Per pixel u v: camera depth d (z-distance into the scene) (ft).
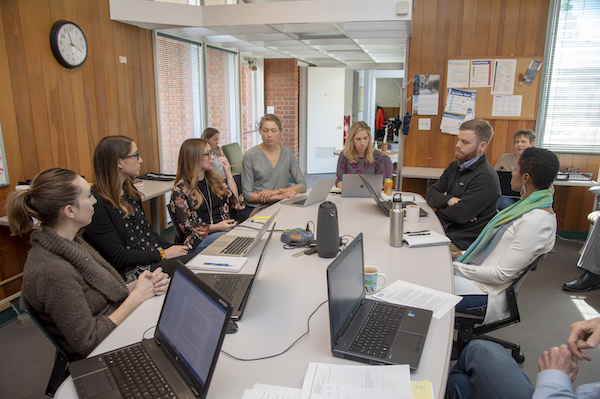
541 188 5.99
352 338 3.77
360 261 4.52
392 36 14.26
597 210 12.17
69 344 4.39
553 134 14.23
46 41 9.74
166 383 3.18
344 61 25.80
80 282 4.66
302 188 11.18
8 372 7.01
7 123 8.84
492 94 13.99
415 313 4.23
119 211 7.03
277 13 11.98
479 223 8.46
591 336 3.42
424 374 3.35
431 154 14.93
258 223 7.95
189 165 8.71
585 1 13.09
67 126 10.52
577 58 13.52
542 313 9.08
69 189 4.70
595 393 3.32
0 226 8.76
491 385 3.99
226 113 20.02
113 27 12.00
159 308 4.60
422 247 6.48
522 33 13.44
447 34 13.99
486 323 6.06
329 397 3.06
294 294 4.81
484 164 8.47
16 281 9.20
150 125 14.14
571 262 12.28
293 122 25.11
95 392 3.14
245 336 3.93
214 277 5.24
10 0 8.79
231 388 3.22
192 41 16.14
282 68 24.57
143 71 13.56
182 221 8.63
